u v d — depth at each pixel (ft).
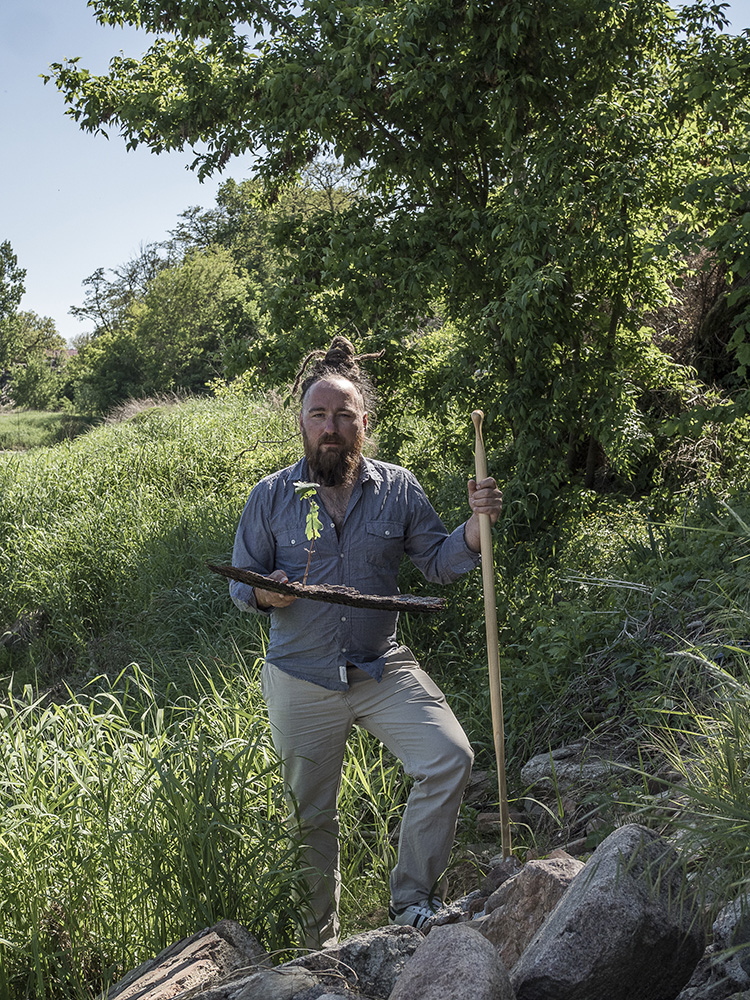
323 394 9.73
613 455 22.29
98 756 12.37
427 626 18.61
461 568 10.09
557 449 24.30
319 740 9.95
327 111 22.54
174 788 10.12
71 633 25.72
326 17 23.57
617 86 22.49
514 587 19.42
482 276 23.47
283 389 25.12
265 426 38.86
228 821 9.90
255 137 25.93
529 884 7.14
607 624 14.69
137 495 33.17
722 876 6.12
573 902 6.02
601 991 5.75
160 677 20.83
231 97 25.46
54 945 9.66
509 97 21.47
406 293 23.07
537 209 20.84
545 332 22.57
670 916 5.91
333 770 10.14
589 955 5.72
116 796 11.29
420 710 9.70
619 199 20.35
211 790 9.91
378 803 12.55
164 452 37.09
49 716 13.91
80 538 29.43
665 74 23.32
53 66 27.71
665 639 13.46
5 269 210.18
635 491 24.31
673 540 16.90
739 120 20.22
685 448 24.16
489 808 12.82
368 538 9.89
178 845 9.53
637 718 12.09
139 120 27.04
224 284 115.03
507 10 20.72
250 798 10.94
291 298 24.68
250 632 20.48
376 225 24.29
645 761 11.18
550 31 22.04
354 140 24.18
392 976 7.32
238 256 132.87
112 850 9.75
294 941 9.59
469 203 24.13
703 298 27.66
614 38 21.89
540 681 14.26
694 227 20.61
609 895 5.88
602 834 9.68
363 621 9.83
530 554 20.95
